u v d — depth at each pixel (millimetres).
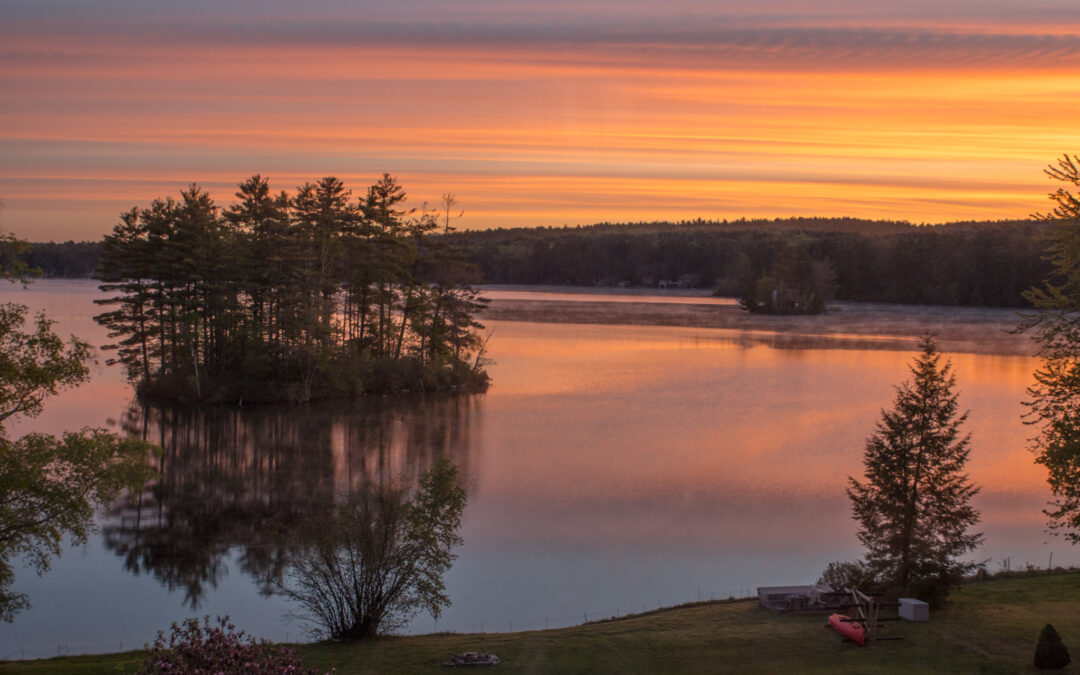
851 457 62281
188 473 56906
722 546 43094
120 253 86062
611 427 73125
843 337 148750
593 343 137250
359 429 72312
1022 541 43531
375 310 102438
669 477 56469
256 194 89438
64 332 126250
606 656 27359
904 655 26953
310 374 86500
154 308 88250
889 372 106688
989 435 68562
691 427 73125
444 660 26875
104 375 100312
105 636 32062
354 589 31031
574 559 41250
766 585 37906
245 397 84750
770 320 179750
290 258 87250
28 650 30656
